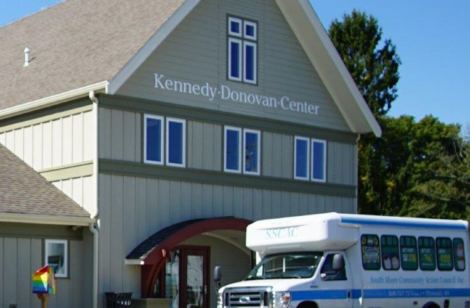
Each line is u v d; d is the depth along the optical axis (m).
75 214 24.67
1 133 28.34
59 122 26.30
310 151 30.88
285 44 30.30
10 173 25.95
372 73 52.16
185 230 25.73
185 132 27.22
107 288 24.91
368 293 21.33
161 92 26.64
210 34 28.08
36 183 25.92
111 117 25.41
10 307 23.66
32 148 27.12
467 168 49.47
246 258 29.92
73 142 25.78
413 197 50.22
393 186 50.94
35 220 23.86
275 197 29.62
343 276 21.09
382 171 51.44
